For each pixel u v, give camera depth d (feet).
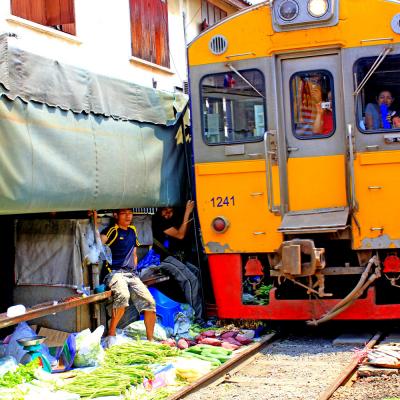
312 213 29.94
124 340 28.60
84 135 27.17
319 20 30.04
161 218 36.47
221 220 31.30
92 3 43.29
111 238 29.60
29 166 24.11
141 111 31.53
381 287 31.99
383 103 29.91
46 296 28.19
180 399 21.68
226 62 31.48
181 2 55.88
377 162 29.73
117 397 21.62
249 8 31.19
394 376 23.34
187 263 35.78
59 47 40.09
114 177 29.09
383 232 29.60
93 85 27.81
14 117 23.50
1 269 28.76
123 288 28.40
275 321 33.17
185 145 35.78
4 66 22.76
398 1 29.76
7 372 21.48
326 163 30.40
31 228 28.48
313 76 30.71
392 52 29.86
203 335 30.37
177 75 54.85
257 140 30.99
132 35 47.73
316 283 29.58
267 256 32.01
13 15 36.35
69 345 25.04
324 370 24.76
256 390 22.50
